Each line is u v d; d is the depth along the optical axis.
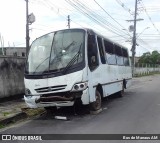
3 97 13.16
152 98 15.38
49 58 9.70
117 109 11.58
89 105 10.55
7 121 9.57
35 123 9.29
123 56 16.83
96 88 10.73
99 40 11.50
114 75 13.89
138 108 11.76
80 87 9.27
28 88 9.77
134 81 34.03
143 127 8.15
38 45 10.19
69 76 9.27
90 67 9.91
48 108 10.78
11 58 13.83
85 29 10.16
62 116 9.91
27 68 10.01
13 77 13.94
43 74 9.48
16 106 12.04
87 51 9.79
